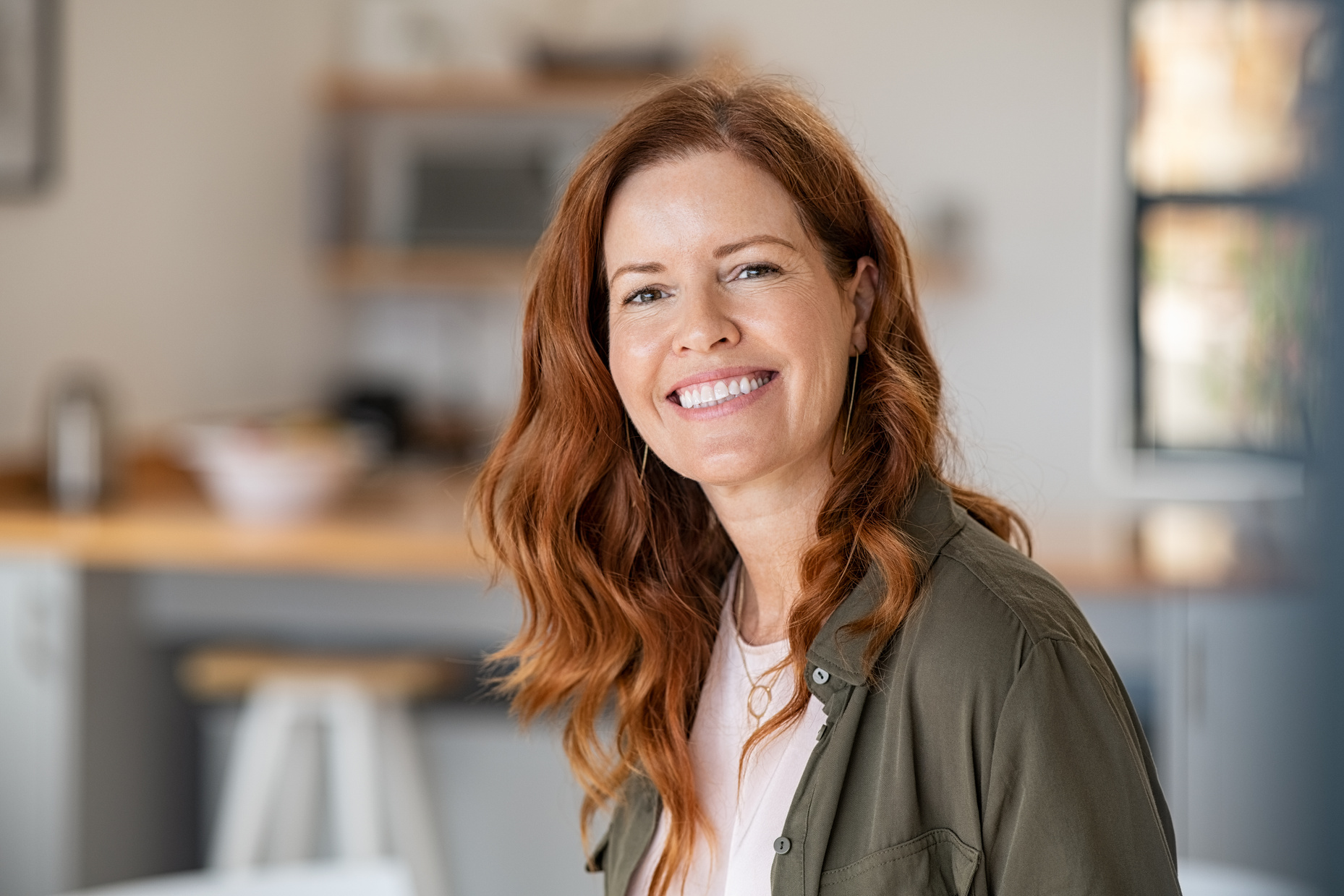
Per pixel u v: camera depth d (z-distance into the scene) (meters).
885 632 0.99
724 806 1.15
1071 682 0.94
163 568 3.02
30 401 3.34
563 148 4.52
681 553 1.24
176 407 3.84
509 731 2.93
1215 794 2.55
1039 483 4.40
